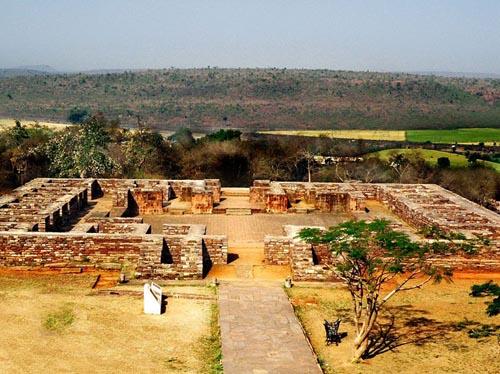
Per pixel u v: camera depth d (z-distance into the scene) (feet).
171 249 77.30
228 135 235.61
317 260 79.10
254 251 85.87
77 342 54.70
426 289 72.90
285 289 70.90
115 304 64.34
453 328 61.16
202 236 78.54
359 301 59.36
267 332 58.44
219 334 57.82
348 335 59.11
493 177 197.47
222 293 68.49
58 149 174.29
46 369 49.14
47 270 75.36
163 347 54.75
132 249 77.71
